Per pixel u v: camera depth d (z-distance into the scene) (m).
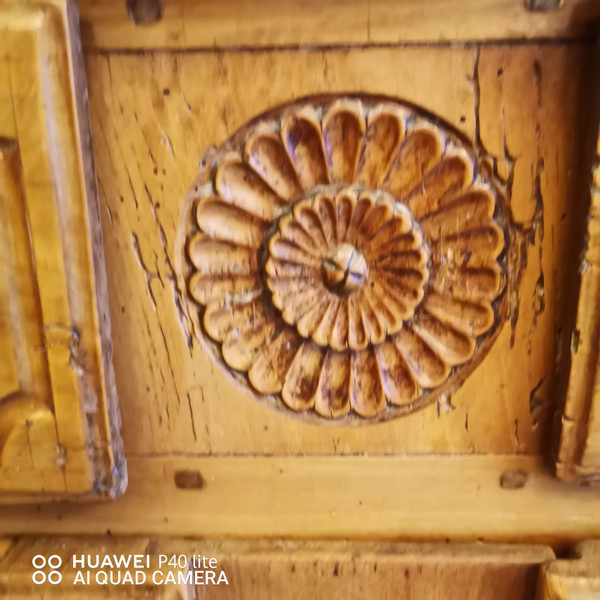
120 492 0.32
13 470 0.30
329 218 0.30
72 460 0.30
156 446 0.33
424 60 0.28
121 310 0.31
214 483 0.33
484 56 0.28
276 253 0.30
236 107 0.28
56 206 0.27
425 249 0.30
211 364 0.32
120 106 0.28
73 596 0.31
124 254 0.30
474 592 0.33
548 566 0.31
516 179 0.29
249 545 0.33
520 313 0.31
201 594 0.33
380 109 0.28
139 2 0.27
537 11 0.27
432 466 0.33
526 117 0.28
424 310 0.31
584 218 0.28
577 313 0.29
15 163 0.27
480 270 0.30
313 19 0.27
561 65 0.28
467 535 0.34
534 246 0.30
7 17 0.26
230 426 0.32
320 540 0.34
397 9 0.27
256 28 0.27
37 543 0.33
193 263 0.30
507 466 0.33
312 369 0.32
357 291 0.30
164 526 0.34
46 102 0.26
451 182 0.29
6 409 0.30
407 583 0.33
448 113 0.28
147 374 0.32
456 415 0.32
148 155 0.29
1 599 0.31
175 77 0.28
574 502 0.33
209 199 0.29
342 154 0.29
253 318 0.31
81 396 0.30
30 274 0.28
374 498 0.33
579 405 0.30
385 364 0.32
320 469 0.33
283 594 0.33
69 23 0.26
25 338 0.29
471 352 0.31
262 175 0.29
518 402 0.32
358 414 0.32
